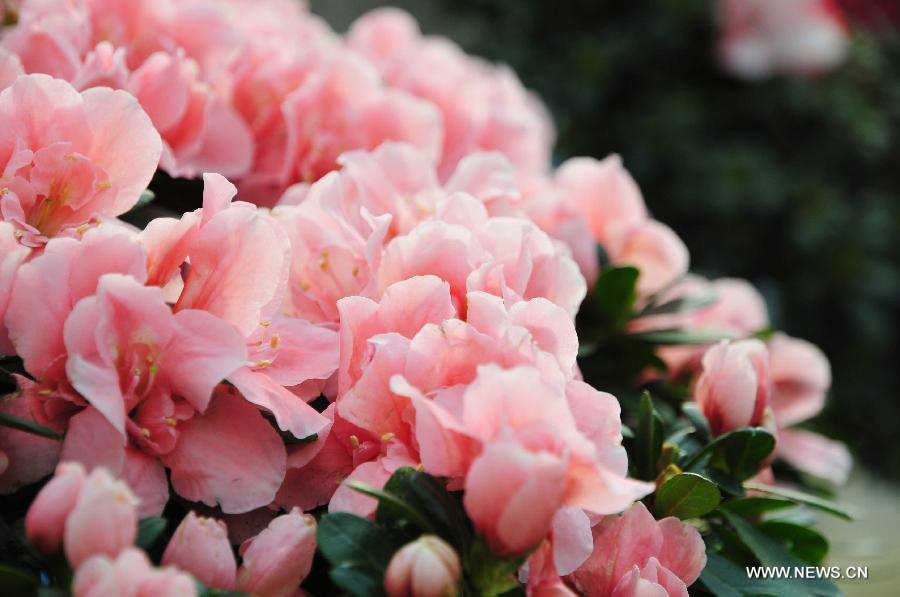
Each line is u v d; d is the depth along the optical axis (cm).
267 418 57
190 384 54
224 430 56
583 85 181
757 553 61
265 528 56
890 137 190
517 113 83
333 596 58
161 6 72
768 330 74
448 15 192
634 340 72
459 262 58
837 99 184
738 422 63
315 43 77
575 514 54
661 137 179
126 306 53
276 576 53
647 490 51
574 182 77
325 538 53
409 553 51
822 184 184
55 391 54
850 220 186
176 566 52
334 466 58
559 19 185
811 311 189
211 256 56
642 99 183
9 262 53
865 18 190
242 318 56
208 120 69
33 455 54
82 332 53
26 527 50
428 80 80
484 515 51
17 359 56
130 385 54
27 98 57
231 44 73
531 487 50
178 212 70
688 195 179
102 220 57
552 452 51
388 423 56
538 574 54
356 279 61
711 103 183
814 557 66
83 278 54
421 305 56
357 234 61
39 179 57
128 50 71
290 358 58
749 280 185
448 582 51
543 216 74
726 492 63
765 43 179
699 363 75
